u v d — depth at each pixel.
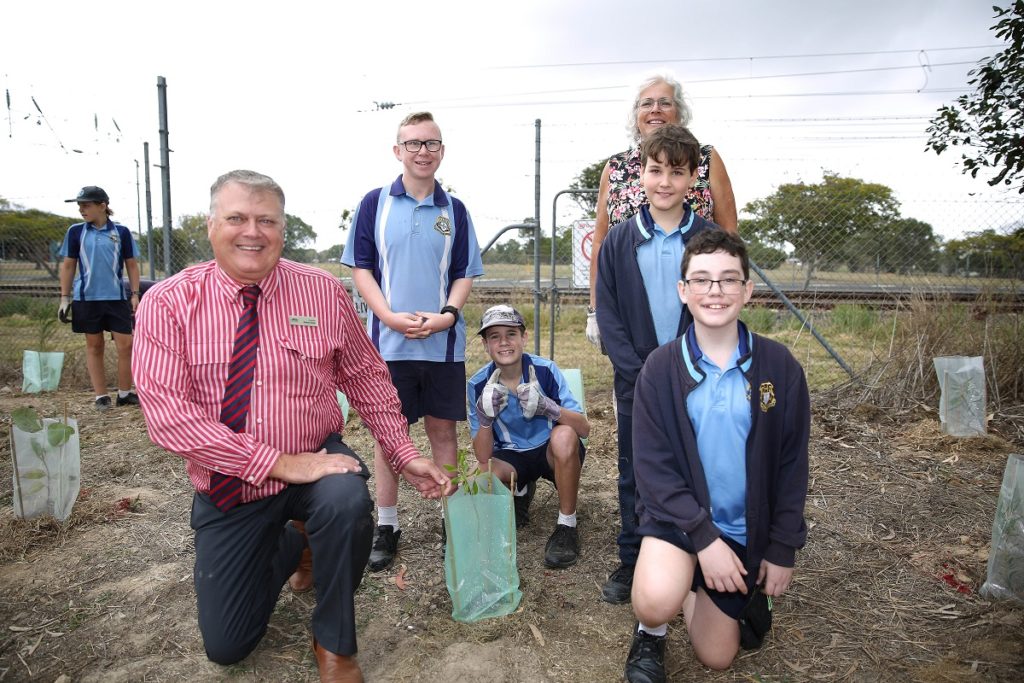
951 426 4.34
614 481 3.90
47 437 3.20
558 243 8.41
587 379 6.51
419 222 2.93
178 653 2.34
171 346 2.10
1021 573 2.53
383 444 2.47
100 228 5.42
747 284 2.05
